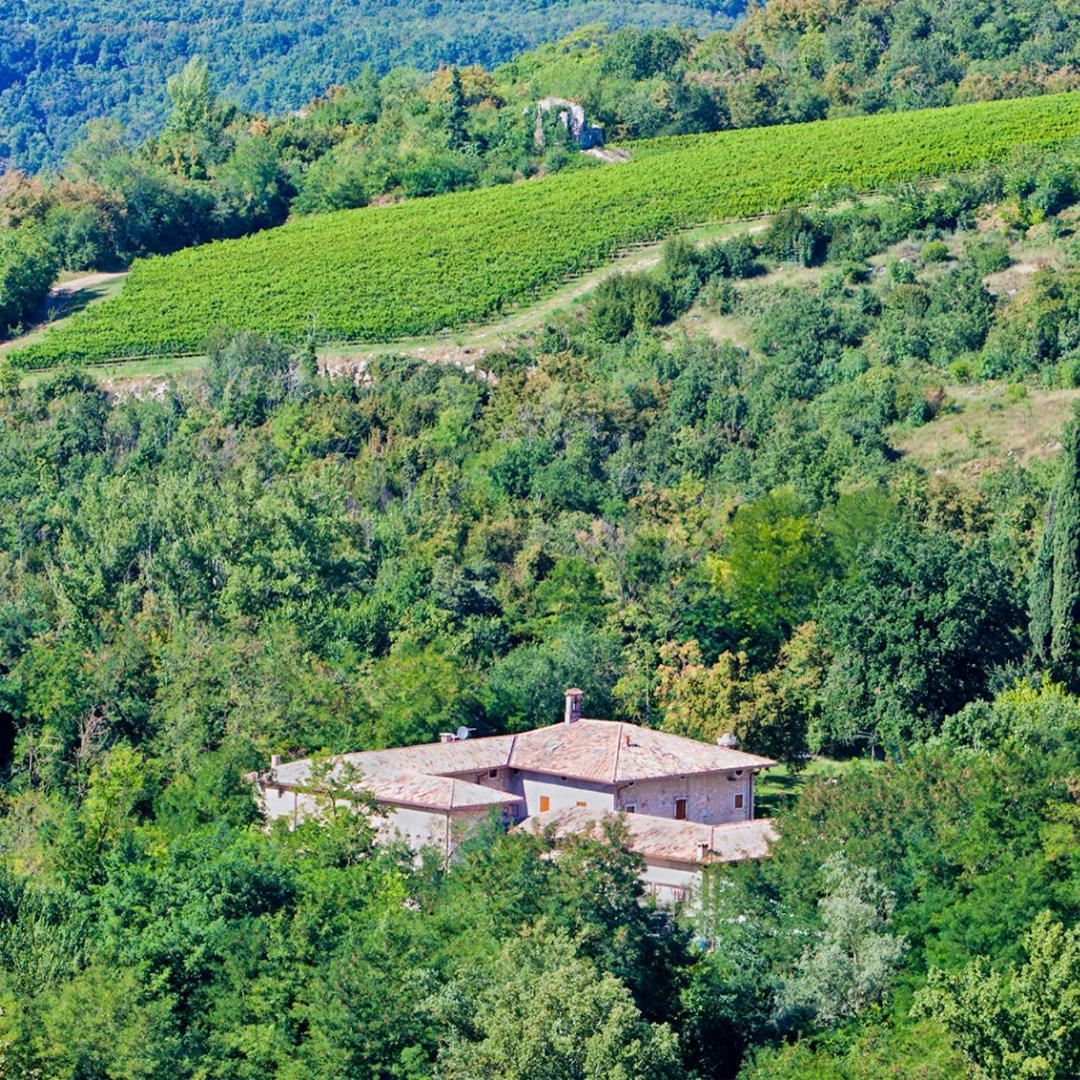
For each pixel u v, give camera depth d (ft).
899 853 298.97
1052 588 441.68
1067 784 301.43
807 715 434.30
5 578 514.68
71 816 333.62
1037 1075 229.25
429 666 428.15
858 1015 262.67
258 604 481.05
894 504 513.86
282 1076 252.01
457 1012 249.75
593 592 504.02
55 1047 247.09
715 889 291.17
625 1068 232.53
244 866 290.76
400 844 321.52
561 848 283.38
